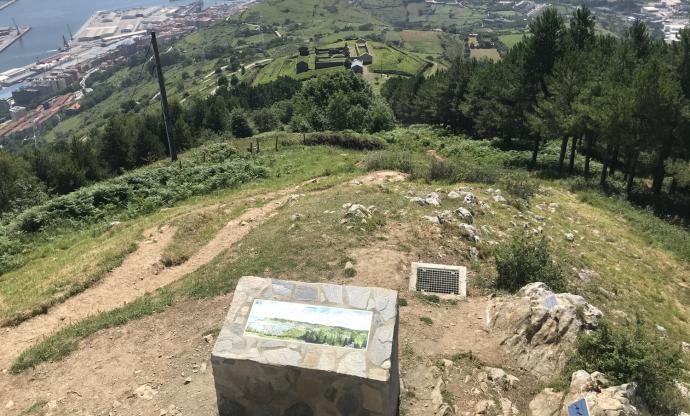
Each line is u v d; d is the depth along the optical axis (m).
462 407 8.40
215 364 7.27
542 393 8.72
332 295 7.94
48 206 24.20
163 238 18.03
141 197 25.47
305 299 7.90
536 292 10.90
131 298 14.10
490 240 15.20
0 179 31.77
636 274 18.05
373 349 7.11
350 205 16.33
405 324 10.54
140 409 8.73
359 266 12.62
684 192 33.72
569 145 45.66
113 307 13.61
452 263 13.32
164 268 15.98
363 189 19.52
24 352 11.02
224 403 7.55
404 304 11.30
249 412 7.50
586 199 27.22
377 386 6.79
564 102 32.84
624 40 38.56
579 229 20.92
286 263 12.95
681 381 10.59
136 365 9.97
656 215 27.55
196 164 30.91
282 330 7.44
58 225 23.34
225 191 25.97
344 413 7.10
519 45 42.91
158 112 58.66
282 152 36.25
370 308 7.69
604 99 29.30
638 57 39.09
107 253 16.98
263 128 69.00
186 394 8.96
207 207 21.64
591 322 9.85
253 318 7.66
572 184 30.23
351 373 6.83
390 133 50.88
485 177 24.33
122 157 44.69
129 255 16.91
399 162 25.88
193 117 60.91
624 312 14.46
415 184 21.39
